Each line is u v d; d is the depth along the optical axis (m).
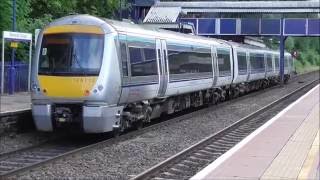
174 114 26.36
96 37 16.39
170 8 52.94
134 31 18.42
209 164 12.29
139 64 18.50
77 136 18.11
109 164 13.20
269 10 57.34
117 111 16.89
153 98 20.34
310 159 11.94
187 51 24.61
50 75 16.38
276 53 56.47
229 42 35.72
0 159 13.81
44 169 12.47
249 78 40.91
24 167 12.27
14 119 17.47
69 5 39.53
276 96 39.47
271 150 13.16
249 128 20.61
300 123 19.22
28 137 17.45
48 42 16.67
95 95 15.94
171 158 13.20
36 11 36.41
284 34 58.94
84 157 14.05
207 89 29.14
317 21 58.25
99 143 15.91
